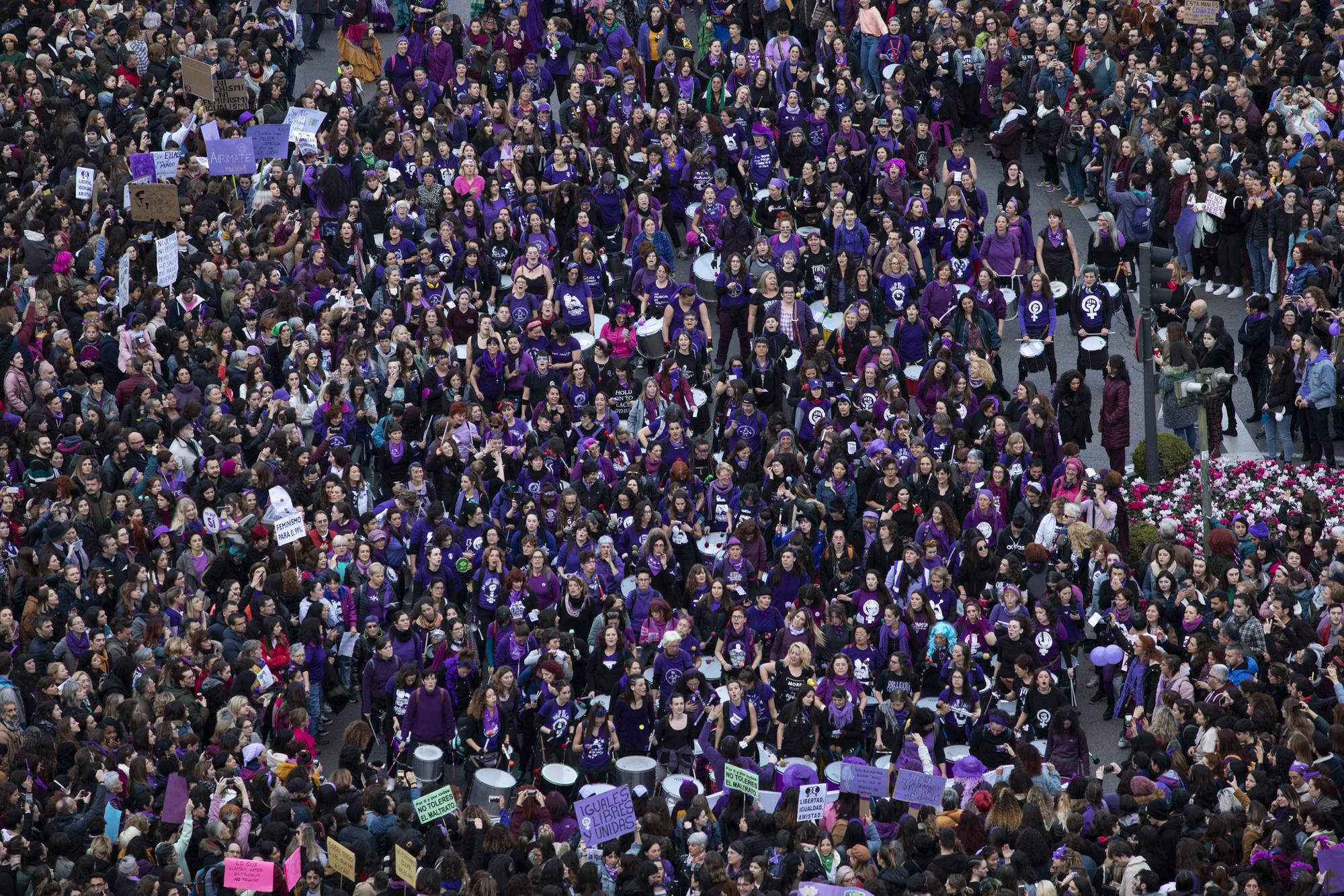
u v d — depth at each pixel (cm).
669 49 10169
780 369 8150
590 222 8962
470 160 9162
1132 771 5772
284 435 7394
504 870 5256
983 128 10500
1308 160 9025
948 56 10131
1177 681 6334
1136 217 8938
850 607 6862
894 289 8488
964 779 5969
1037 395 7594
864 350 7981
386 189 9262
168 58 10606
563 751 6322
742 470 7512
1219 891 5066
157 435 7300
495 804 5997
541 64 10844
